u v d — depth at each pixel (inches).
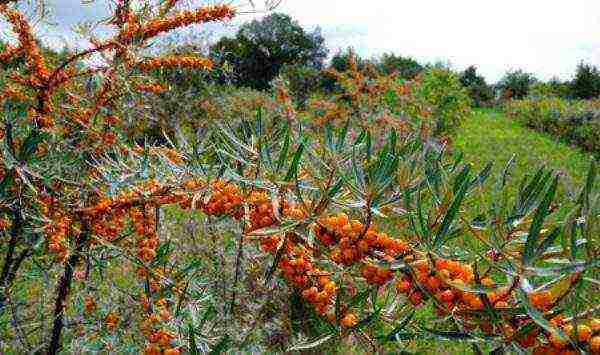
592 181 41.8
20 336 105.3
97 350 108.3
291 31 1998.0
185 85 358.9
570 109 1022.4
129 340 106.5
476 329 49.4
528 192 49.8
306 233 56.4
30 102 96.7
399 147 58.4
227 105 413.4
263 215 65.8
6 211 94.3
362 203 54.2
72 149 97.5
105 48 95.2
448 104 692.1
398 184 56.5
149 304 94.3
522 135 970.7
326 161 65.1
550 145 873.5
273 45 1955.0
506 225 49.7
